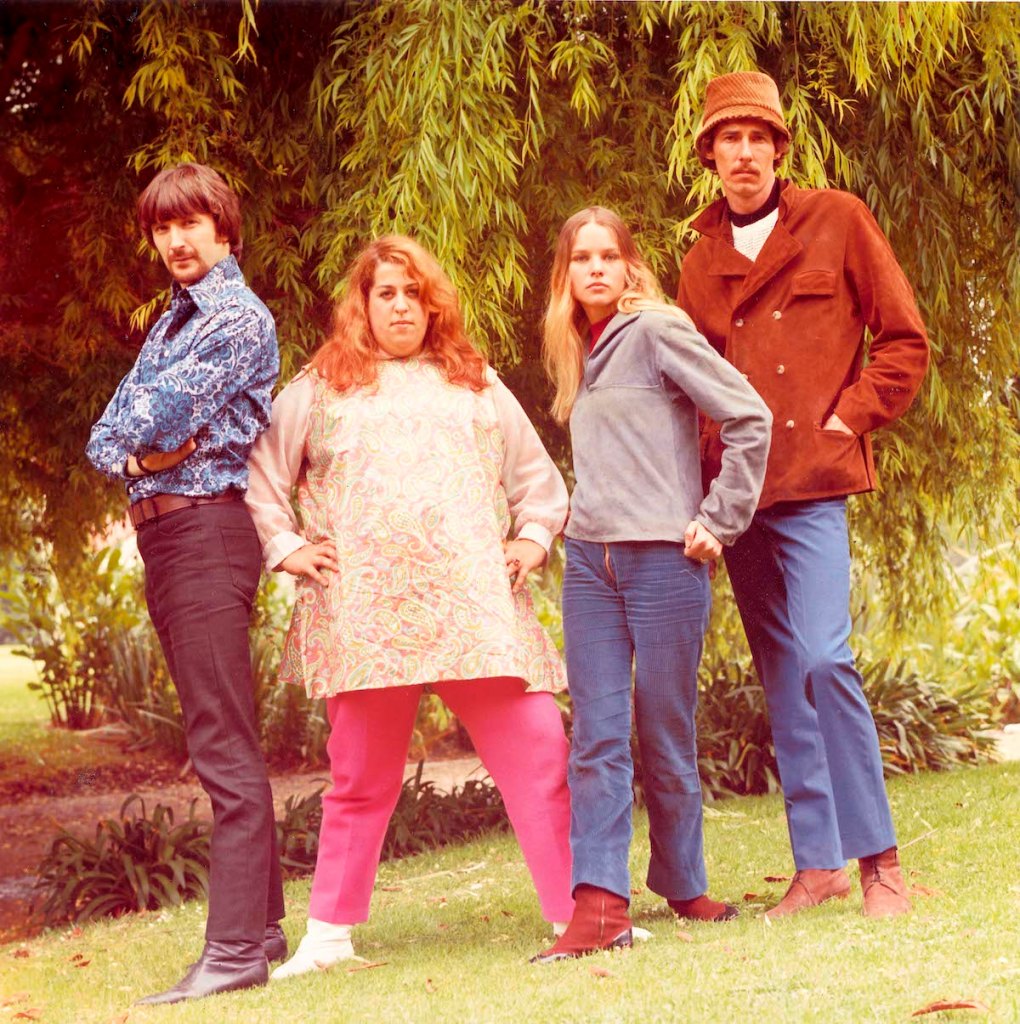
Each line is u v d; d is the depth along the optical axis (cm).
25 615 1264
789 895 346
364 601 317
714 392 310
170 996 307
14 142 598
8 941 530
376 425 325
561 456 678
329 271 525
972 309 598
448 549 318
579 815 317
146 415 305
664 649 317
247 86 532
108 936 450
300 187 542
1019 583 946
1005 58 528
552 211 516
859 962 271
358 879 336
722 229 356
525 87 505
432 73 453
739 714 683
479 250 493
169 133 507
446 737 1007
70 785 950
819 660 325
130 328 583
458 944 352
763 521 344
